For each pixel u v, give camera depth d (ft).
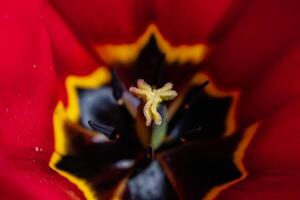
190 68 0.53
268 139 0.47
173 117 0.51
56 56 0.49
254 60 0.51
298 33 0.49
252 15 0.50
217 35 0.52
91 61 0.52
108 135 0.49
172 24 0.53
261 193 0.43
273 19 0.50
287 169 0.45
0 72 0.43
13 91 0.43
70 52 0.51
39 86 0.46
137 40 0.53
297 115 0.47
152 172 0.49
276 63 0.50
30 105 0.45
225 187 0.47
